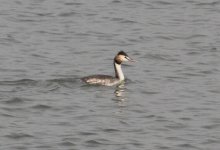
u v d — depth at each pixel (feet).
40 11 150.71
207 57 122.93
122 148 81.76
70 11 151.02
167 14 151.23
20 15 147.43
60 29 138.92
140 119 91.15
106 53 124.36
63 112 92.53
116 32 137.69
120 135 85.61
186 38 134.92
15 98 96.32
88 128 87.35
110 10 152.66
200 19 148.15
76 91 100.53
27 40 130.72
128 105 96.07
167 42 132.36
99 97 98.68
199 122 90.63
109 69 114.93
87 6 155.33
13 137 84.02
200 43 131.85
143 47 128.77
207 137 85.87
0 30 136.56
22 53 122.31
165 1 160.86
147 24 143.64
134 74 111.86
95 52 124.77
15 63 115.96
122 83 105.81
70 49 126.11
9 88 100.58
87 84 103.04
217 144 83.87
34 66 114.52
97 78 103.71
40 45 127.85
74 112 92.63
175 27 142.20
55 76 108.99
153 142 83.82
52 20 144.97
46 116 91.15
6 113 91.45
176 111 94.53
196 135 86.43
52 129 86.74
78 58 120.67
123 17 147.64
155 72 113.50
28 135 84.64
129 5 157.17
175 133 86.99
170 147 82.53
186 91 103.40
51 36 134.10
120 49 127.24
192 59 121.60
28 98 96.78
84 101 96.73
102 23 143.54
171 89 104.22
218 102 98.53
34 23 142.51
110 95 99.81
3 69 111.96
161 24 143.84
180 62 119.75
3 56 119.85
